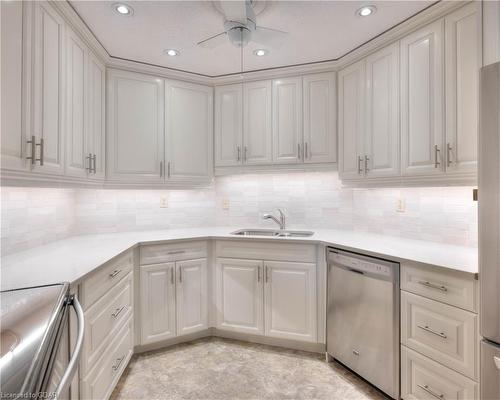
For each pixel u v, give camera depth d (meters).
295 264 2.27
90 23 1.88
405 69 1.94
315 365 2.11
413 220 2.25
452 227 2.01
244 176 3.08
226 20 1.62
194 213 3.05
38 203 2.01
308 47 2.21
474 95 1.59
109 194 2.65
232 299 2.43
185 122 2.66
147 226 2.82
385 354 1.72
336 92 2.49
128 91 2.41
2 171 1.25
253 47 2.20
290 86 2.58
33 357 0.68
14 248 1.77
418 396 1.58
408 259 1.60
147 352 2.28
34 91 1.42
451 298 1.42
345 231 2.67
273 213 3.01
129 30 1.96
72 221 2.43
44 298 1.00
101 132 2.25
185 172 2.65
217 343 2.43
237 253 2.42
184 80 2.66
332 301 2.10
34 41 1.42
